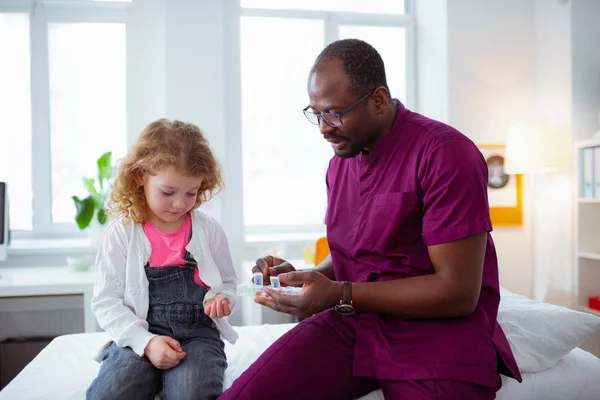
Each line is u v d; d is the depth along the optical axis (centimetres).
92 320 221
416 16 317
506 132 284
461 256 104
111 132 299
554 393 125
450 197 106
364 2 321
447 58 277
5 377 250
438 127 114
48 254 274
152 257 128
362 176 122
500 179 283
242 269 275
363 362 112
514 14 284
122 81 298
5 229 245
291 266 136
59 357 144
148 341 114
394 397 107
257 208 312
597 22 259
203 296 130
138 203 128
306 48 312
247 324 264
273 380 108
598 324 140
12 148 292
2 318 253
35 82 290
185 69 273
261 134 310
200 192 136
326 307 109
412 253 116
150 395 113
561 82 265
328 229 133
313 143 316
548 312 145
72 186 298
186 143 124
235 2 293
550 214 272
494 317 116
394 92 321
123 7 292
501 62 283
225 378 129
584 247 248
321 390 110
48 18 289
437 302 104
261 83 308
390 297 107
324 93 111
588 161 244
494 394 108
